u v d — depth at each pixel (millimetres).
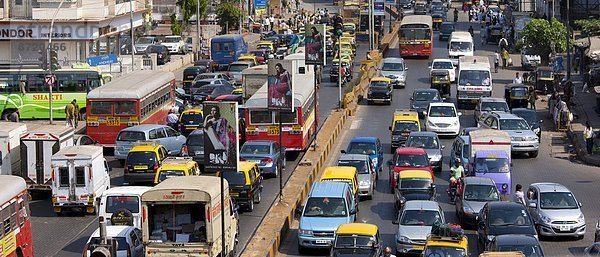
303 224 50344
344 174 57344
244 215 57281
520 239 45219
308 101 74875
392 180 63812
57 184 57188
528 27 115938
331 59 128750
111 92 74250
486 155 61844
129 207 50094
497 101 83312
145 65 117500
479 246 50938
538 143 75312
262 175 66188
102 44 116062
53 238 53125
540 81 100250
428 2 182875
